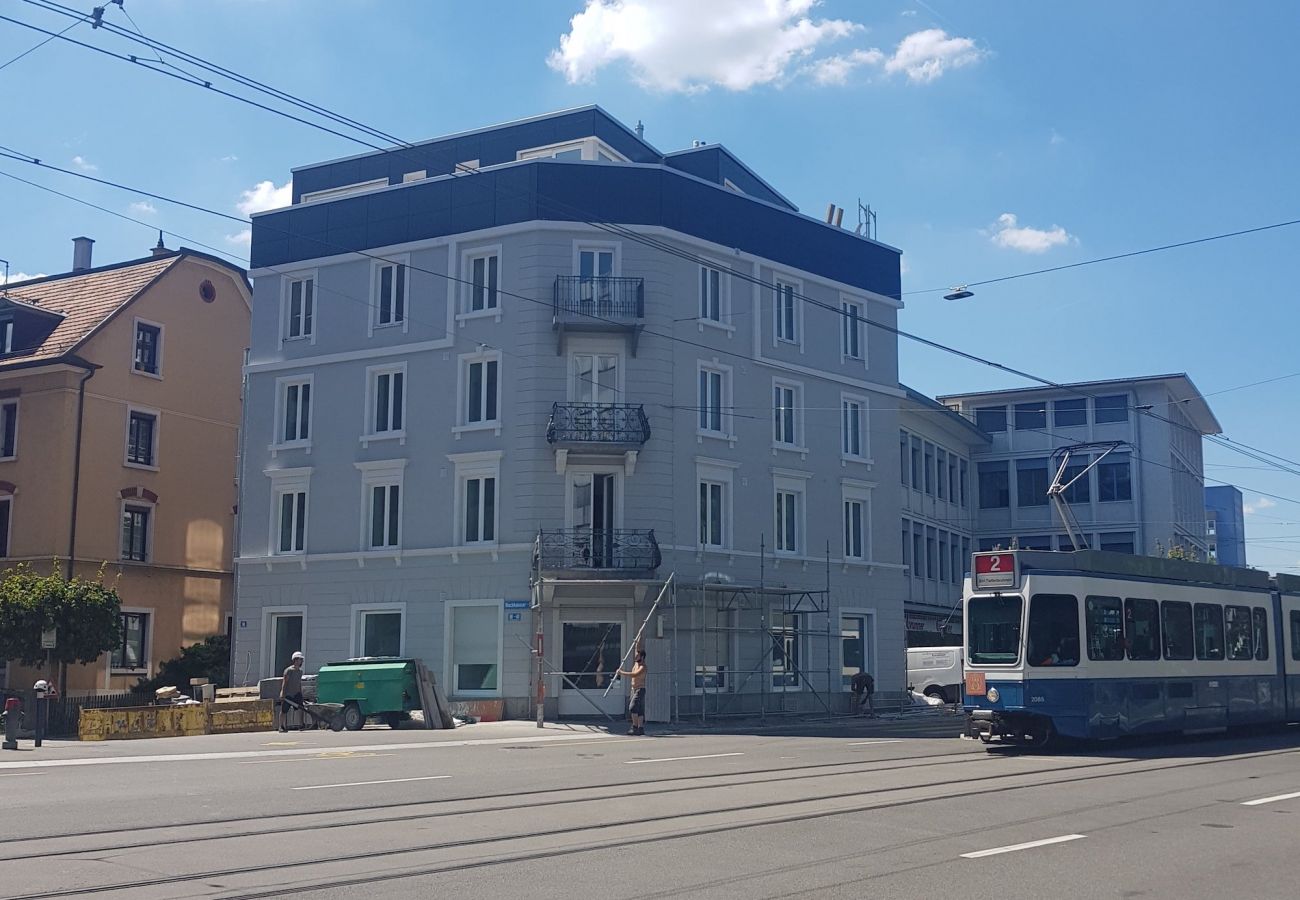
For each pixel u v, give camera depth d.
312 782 16.69
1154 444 61.47
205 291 44.81
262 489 37.44
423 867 10.30
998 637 22.67
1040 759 20.89
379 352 36.31
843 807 14.10
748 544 36.69
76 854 10.84
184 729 28.69
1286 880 10.23
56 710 32.97
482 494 34.62
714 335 36.53
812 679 37.78
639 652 28.98
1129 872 10.48
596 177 35.25
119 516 40.81
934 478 56.59
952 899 9.34
